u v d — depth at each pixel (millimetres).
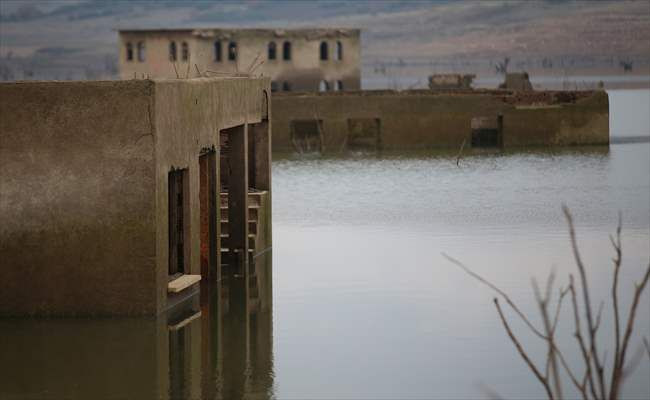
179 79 34250
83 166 32031
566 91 95938
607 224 50844
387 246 45594
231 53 136125
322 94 95375
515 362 28953
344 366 28844
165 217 33062
